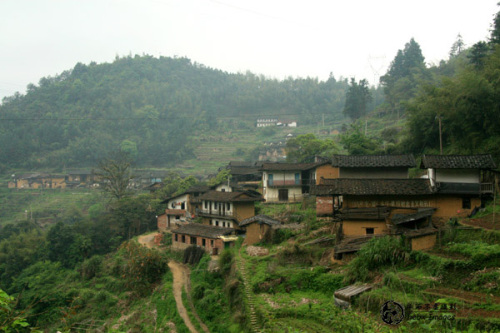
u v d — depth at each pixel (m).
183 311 30.91
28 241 56.19
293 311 22.34
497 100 33.50
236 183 58.91
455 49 110.69
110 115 146.00
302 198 48.28
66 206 85.12
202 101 178.38
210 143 138.00
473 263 20.67
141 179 94.50
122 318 35.03
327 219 36.59
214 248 40.81
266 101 177.00
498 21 44.88
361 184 30.34
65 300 40.28
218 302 29.80
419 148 44.59
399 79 94.25
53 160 117.00
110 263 46.75
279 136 134.38
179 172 102.69
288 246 31.62
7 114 134.50
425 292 19.42
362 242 27.44
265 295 26.05
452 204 28.67
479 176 28.27
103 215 63.44
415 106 44.38
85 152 120.88
